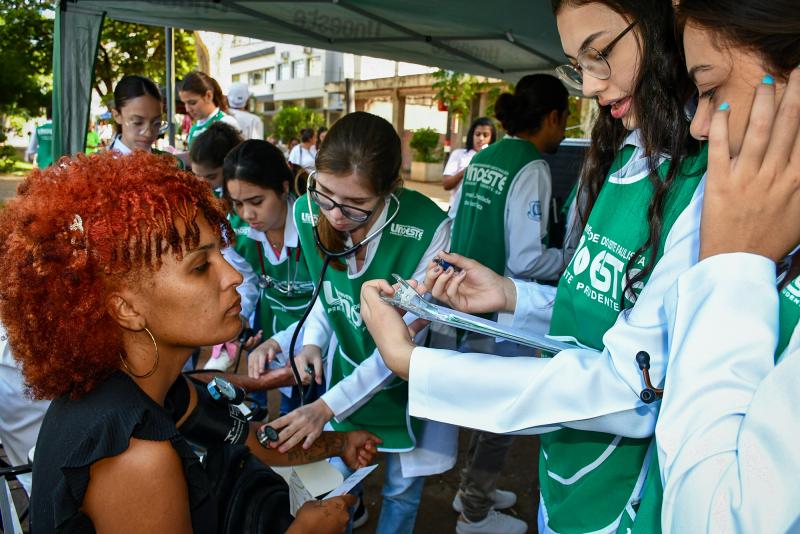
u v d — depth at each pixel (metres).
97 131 13.96
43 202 0.88
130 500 0.91
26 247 0.87
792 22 0.69
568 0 1.04
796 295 0.76
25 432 1.72
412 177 19.30
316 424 1.64
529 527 2.84
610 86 1.08
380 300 1.22
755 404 0.63
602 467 1.14
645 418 0.93
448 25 3.79
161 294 0.95
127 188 0.91
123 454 0.91
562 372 0.98
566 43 1.09
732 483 0.62
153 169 0.95
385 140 1.69
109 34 15.69
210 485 1.10
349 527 1.69
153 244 0.91
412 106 23.31
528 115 2.90
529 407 1.00
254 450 1.49
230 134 3.03
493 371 1.04
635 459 1.09
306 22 3.95
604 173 1.38
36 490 0.96
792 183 0.69
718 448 0.65
